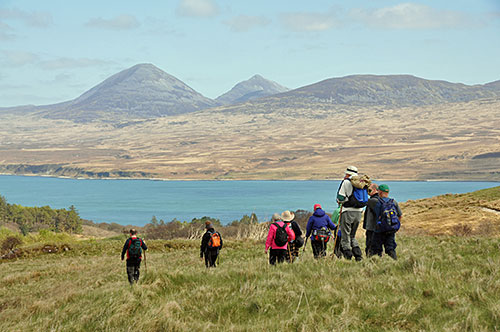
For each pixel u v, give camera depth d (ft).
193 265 52.24
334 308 20.67
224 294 25.09
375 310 19.86
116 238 163.12
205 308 22.61
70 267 68.74
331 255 34.78
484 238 41.32
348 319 18.75
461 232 65.82
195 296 25.32
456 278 23.73
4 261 95.86
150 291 27.40
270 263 36.96
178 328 20.24
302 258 37.55
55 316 24.67
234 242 90.38
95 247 104.53
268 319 20.45
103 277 48.60
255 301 22.47
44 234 158.92
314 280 26.53
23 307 30.48
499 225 67.00
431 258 31.04
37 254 100.32
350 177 33.71
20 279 58.18
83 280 48.78
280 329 18.89
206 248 43.32
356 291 23.00
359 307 20.63
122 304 24.14
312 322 19.02
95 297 28.63
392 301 20.29
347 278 25.94
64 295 31.99
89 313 23.65
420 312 19.24
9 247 143.02
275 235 36.47
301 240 37.83
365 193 33.50
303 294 23.29
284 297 23.18
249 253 65.67
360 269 28.09
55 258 95.61
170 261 63.67
